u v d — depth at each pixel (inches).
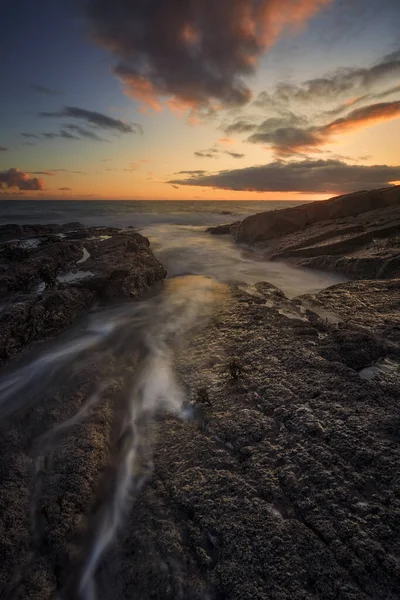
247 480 196.9
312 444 214.7
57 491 199.2
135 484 207.5
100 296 524.4
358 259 619.5
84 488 200.4
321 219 1030.4
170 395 290.0
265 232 1043.9
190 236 1306.6
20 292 476.1
